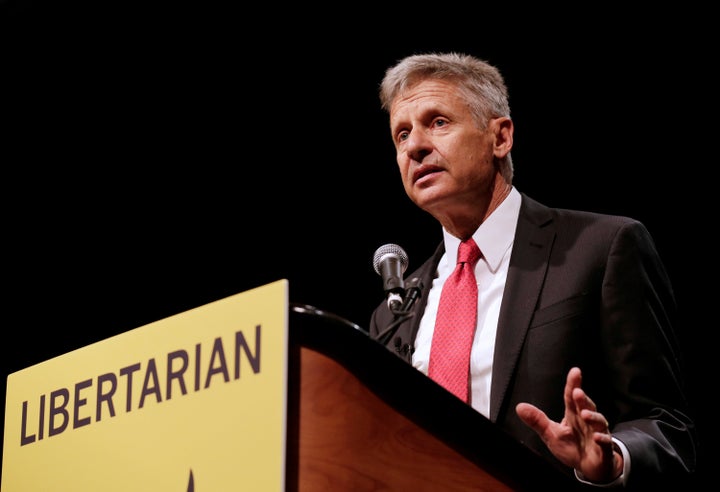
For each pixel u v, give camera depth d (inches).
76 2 505.4
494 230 242.4
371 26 481.4
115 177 551.5
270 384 127.2
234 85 519.8
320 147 514.3
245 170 531.2
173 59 519.2
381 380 133.1
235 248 530.3
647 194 417.4
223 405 132.3
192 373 138.2
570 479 152.6
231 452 129.4
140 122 539.5
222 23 503.2
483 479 145.3
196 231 541.0
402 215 494.3
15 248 554.3
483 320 229.0
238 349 132.8
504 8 447.5
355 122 505.7
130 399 146.1
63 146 550.6
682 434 196.4
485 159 246.2
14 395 167.6
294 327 131.6
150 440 140.8
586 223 231.9
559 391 207.5
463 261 241.8
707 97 407.2
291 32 497.7
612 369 211.5
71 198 556.1
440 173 243.0
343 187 509.4
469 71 251.6
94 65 525.7
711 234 401.7
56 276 555.5
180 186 543.5
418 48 468.4
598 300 217.5
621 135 425.1
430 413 137.6
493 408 207.2
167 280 543.5
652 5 414.9
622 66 423.8
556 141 437.4
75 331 551.5
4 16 513.0
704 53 406.9
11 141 545.6
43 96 536.4
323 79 503.2
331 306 499.8
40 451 158.6
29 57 525.3
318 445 130.8
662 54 415.2
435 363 225.6
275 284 130.8
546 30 438.0
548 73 438.6
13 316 550.6
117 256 551.5
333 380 132.5
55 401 158.7
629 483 171.3
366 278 496.1
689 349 395.2
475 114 247.6
